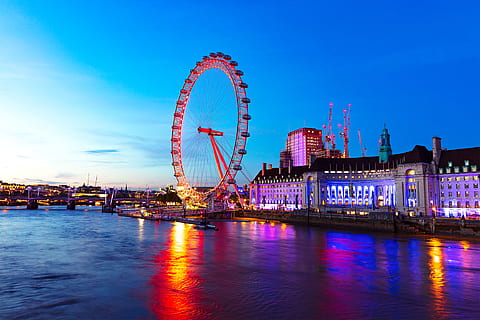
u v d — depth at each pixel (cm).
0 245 8712
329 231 12988
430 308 4053
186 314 3819
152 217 19338
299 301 4284
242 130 15662
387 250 8231
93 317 3722
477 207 13900
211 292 4641
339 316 3791
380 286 4988
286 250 8200
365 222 13362
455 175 14650
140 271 5856
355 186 19600
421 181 15025
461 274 5734
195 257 7206
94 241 9631
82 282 5122
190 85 16275
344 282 5200
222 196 17738
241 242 9644
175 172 16525
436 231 11538
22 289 4747
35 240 9725
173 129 16612
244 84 15688
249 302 4231
